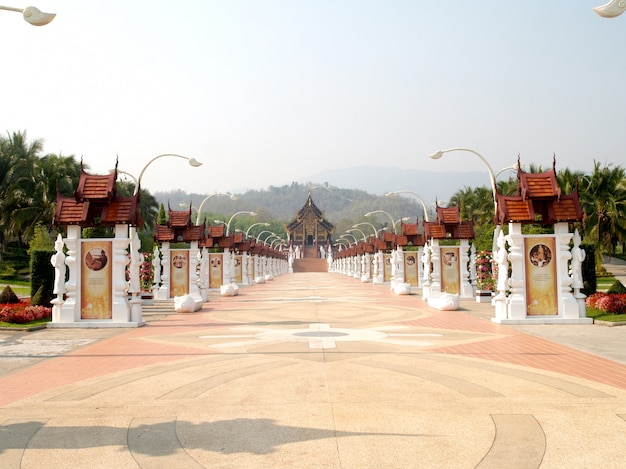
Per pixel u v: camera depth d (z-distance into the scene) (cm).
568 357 1145
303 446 603
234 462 561
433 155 2400
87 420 716
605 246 4834
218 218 14750
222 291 3284
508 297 1806
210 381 930
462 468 540
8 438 648
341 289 4181
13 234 5391
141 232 6094
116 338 1496
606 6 1022
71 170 5209
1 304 2011
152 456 582
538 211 1764
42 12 1146
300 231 13738
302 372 990
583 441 616
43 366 1101
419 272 3888
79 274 1756
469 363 1074
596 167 4653
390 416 712
